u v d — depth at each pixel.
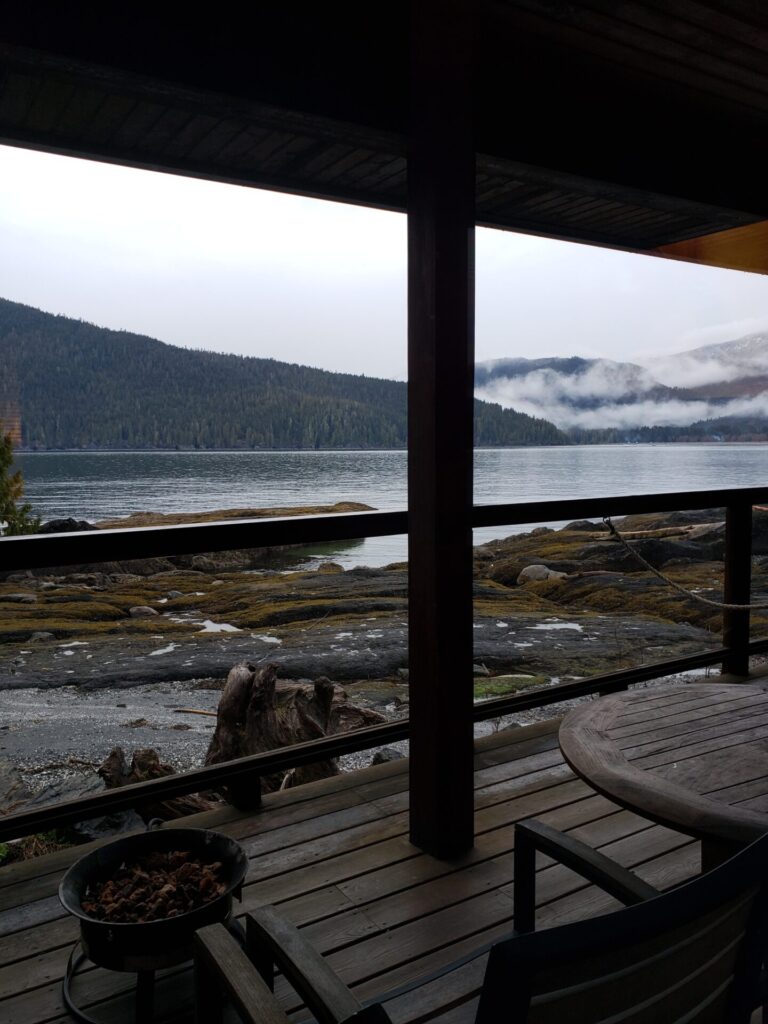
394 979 1.91
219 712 3.50
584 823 2.69
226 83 2.19
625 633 6.28
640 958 0.86
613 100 3.06
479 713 3.35
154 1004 1.84
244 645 5.57
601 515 3.39
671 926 0.86
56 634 5.78
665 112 3.23
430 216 2.29
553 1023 0.82
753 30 2.59
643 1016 0.91
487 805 2.83
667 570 8.22
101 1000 1.85
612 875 1.30
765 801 1.51
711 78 2.96
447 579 2.41
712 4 2.44
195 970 1.22
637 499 3.52
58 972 1.95
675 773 1.64
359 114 2.43
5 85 2.45
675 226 4.30
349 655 5.36
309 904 2.22
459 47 2.26
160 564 7.32
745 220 3.70
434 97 2.25
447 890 2.29
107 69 2.03
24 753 3.78
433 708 2.43
